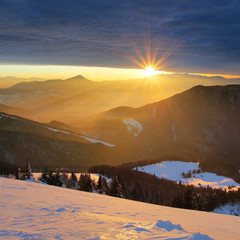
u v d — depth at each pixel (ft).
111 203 61.31
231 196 307.78
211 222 49.55
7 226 24.68
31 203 41.96
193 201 182.70
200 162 597.52
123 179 324.19
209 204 289.53
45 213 33.45
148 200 275.80
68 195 65.21
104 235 21.01
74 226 25.36
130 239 19.67
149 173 481.05
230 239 26.48
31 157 577.02
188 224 41.65
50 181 253.85
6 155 547.90
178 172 525.34
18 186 70.33
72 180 297.12
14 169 349.82
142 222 29.81
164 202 277.44
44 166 536.83
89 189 245.65
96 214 36.60
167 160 614.34
